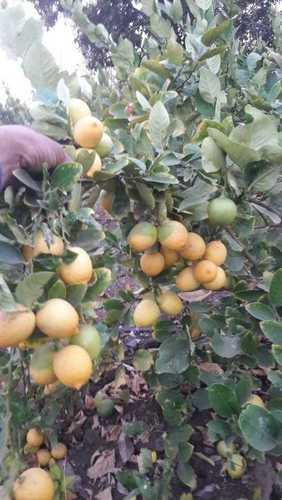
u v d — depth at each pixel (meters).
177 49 0.81
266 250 0.86
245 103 0.96
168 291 0.77
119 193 0.63
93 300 0.52
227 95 0.96
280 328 0.55
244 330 0.74
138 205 0.63
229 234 0.71
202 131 0.65
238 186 0.65
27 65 0.58
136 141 0.63
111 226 0.98
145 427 0.95
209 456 0.90
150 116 0.63
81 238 0.51
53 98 0.55
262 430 0.52
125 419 1.00
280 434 0.53
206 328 0.78
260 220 0.90
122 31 3.43
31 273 0.42
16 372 0.72
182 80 0.85
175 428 0.84
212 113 0.79
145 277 0.74
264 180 0.63
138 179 0.60
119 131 0.69
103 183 0.61
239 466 0.79
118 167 0.56
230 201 0.63
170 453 0.82
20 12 0.57
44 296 0.45
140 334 1.18
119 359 0.92
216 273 0.66
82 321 0.49
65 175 0.45
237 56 1.13
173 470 0.83
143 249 0.62
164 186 0.60
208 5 0.92
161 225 0.62
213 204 0.63
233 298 0.86
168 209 0.65
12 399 0.65
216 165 0.61
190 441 0.93
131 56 1.08
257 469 0.84
